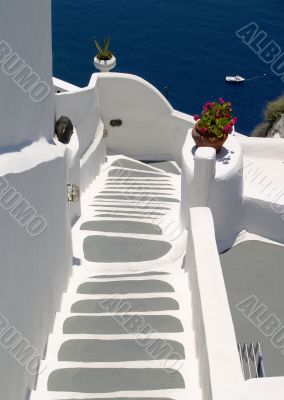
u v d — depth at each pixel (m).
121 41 38.19
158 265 11.02
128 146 17.19
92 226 12.33
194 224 7.82
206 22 40.03
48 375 7.33
